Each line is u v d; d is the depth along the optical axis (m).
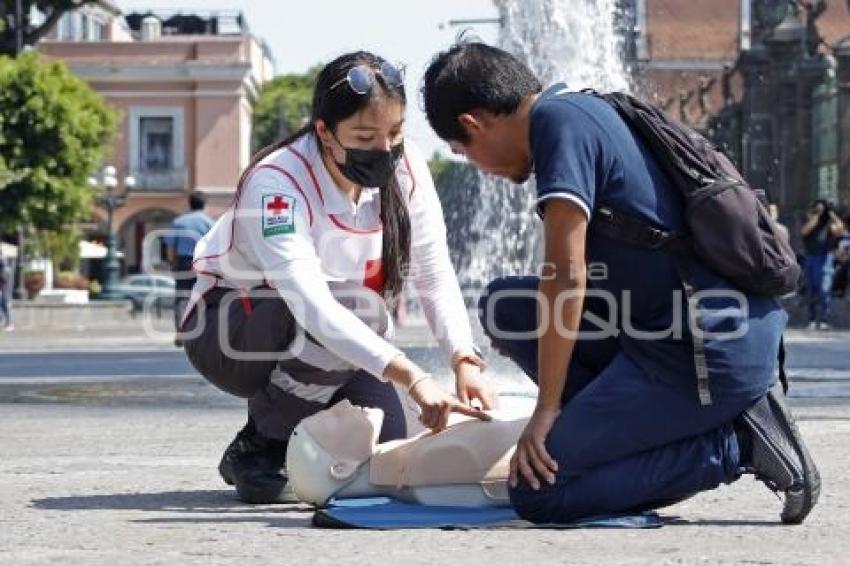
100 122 57.31
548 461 4.71
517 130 4.82
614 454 4.74
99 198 59.59
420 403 5.00
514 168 4.91
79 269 81.12
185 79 79.44
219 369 5.53
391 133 5.18
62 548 4.45
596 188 4.73
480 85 4.79
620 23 21.88
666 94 68.00
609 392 4.71
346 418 5.16
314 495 5.18
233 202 5.43
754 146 49.59
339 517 4.86
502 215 25.59
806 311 29.89
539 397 4.77
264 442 5.57
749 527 4.84
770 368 4.79
